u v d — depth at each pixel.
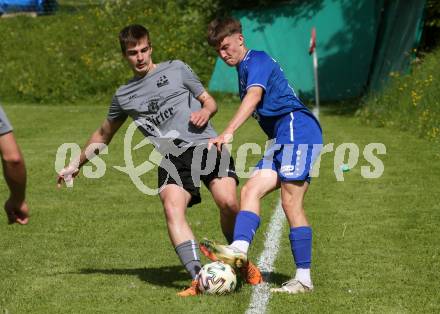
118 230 23.91
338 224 24.05
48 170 34.69
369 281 18.11
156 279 18.53
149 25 71.44
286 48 64.31
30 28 73.75
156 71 17.86
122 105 18.09
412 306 16.30
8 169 11.97
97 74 67.56
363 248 21.19
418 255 20.44
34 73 67.62
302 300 16.58
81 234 23.44
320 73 63.12
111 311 16.05
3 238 23.03
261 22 65.56
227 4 70.31
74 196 29.22
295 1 65.56
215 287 16.72
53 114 56.97
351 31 63.16
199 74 67.88
